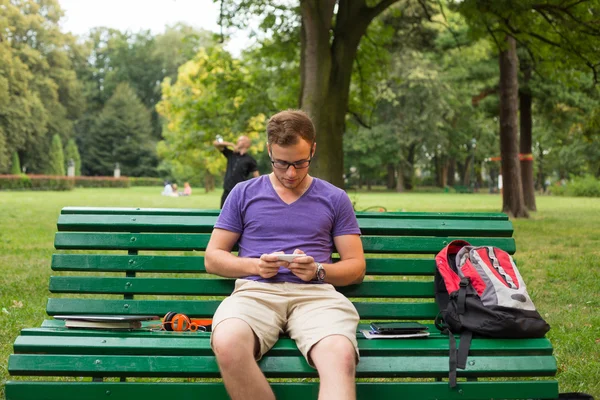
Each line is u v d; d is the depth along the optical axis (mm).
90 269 3699
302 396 3014
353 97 19516
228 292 3676
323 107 13078
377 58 18578
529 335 3246
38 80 68438
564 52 15430
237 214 3564
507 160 20797
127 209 3838
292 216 3518
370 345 3201
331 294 3371
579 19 14305
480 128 59125
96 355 3084
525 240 13812
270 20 15195
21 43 68938
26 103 60625
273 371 3070
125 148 83875
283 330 3355
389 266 3797
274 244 3498
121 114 84312
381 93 21797
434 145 56469
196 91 35781
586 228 16844
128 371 3053
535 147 64250
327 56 13070
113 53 94688
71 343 3107
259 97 19359
